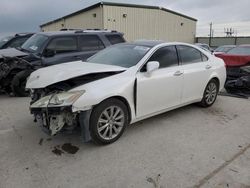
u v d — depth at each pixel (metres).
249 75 7.07
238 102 6.27
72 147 3.67
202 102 5.54
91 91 3.44
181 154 3.52
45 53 6.82
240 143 3.91
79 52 7.30
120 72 3.92
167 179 2.94
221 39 35.94
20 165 3.19
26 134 4.11
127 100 3.86
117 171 3.09
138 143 3.83
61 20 30.09
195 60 5.20
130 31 22.94
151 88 4.16
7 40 10.16
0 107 5.65
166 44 4.67
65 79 3.53
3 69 6.47
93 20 22.59
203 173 3.07
